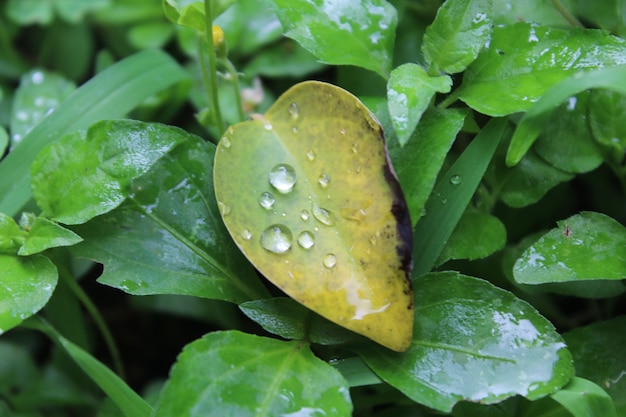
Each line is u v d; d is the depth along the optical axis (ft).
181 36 1.30
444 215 1.03
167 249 1.01
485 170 1.03
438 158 0.99
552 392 0.93
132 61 1.18
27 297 0.98
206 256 1.02
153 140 1.01
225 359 0.94
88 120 1.14
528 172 1.08
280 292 1.10
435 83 0.99
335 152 0.97
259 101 1.24
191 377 0.93
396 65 1.22
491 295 0.97
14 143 1.19
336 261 0.95
